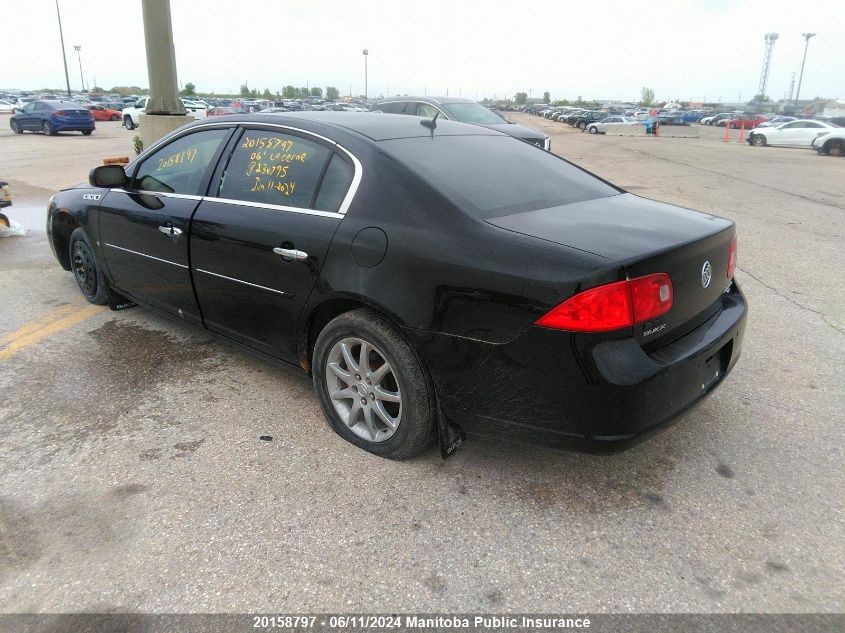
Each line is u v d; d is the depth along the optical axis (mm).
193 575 2312
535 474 2920
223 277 3535
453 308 2551
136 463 2986
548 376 2396
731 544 2479
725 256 2939
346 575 2316
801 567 2359
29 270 6176
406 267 2670
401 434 2895
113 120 41906
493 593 2240
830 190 13164
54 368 3994
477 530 2551
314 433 3264
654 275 2404
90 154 17297
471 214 2680
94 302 5148
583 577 2311
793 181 14781
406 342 2773
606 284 2291
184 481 2854
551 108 88000
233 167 3588
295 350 3330
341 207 2982
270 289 3264
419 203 2760
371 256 2781
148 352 4250
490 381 2535
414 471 2936
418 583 2283
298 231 3068
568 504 2713
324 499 2738
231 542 2477
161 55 10883
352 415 3111
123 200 4273
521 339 2410
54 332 4582
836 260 6926
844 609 2170
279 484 2838
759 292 5695
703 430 3303
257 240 3254
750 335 4633
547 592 2244
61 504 2691
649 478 2896
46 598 2209
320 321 3207
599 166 17719
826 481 2877
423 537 2510
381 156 2975
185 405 3543
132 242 4211
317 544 2469
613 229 2664
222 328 3756
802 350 4355
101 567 2348
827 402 3609
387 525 2576
